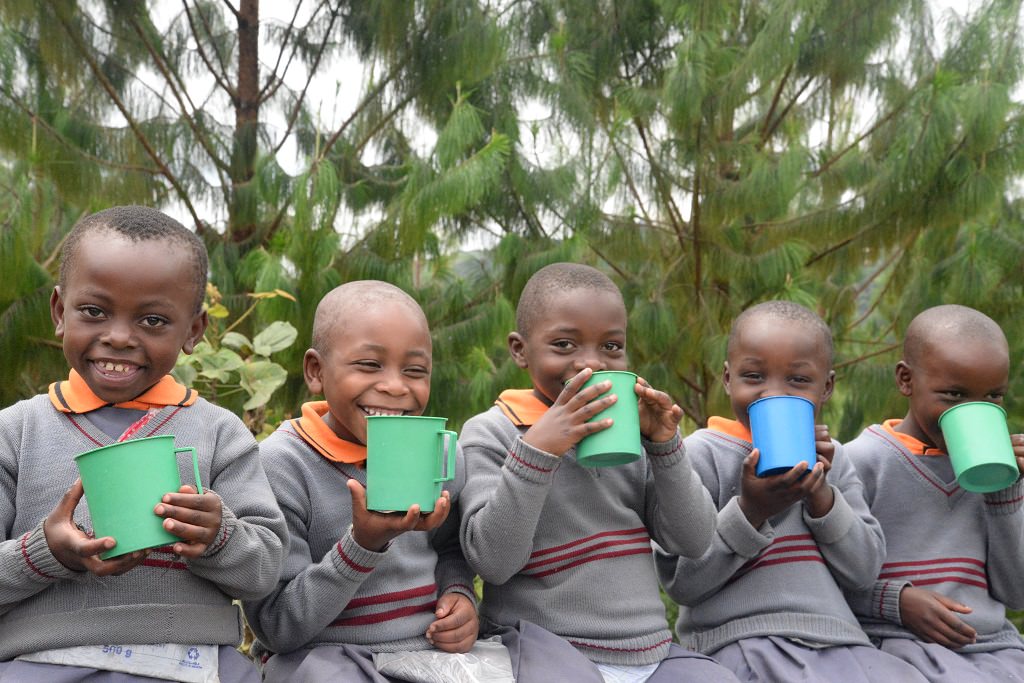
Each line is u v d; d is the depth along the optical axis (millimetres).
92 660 1728
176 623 1807
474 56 4719
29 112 4164
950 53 5172
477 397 4551
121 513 1573
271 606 2033
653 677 2213
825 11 5223
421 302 4695
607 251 5438
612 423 2053
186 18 5352
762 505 2396
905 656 2508
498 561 2113
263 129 5203
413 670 1962
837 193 5594
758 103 5727
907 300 5320
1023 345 5504
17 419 1869
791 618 2461
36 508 1798
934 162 4691
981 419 2410
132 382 1827
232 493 1933
